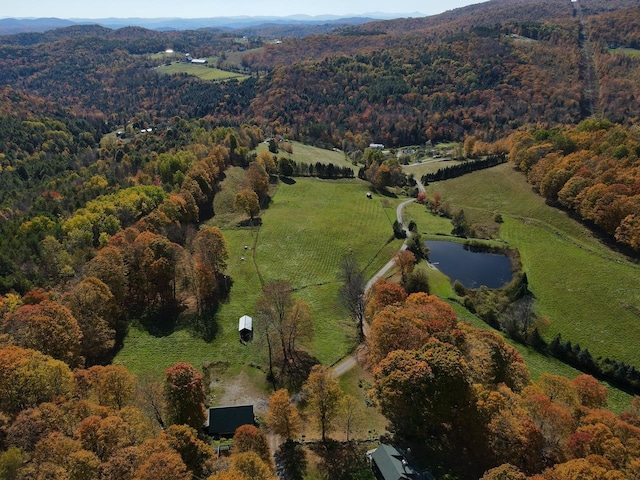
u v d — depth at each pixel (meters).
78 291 74.44
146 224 105.94
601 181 126.81
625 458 49.06
